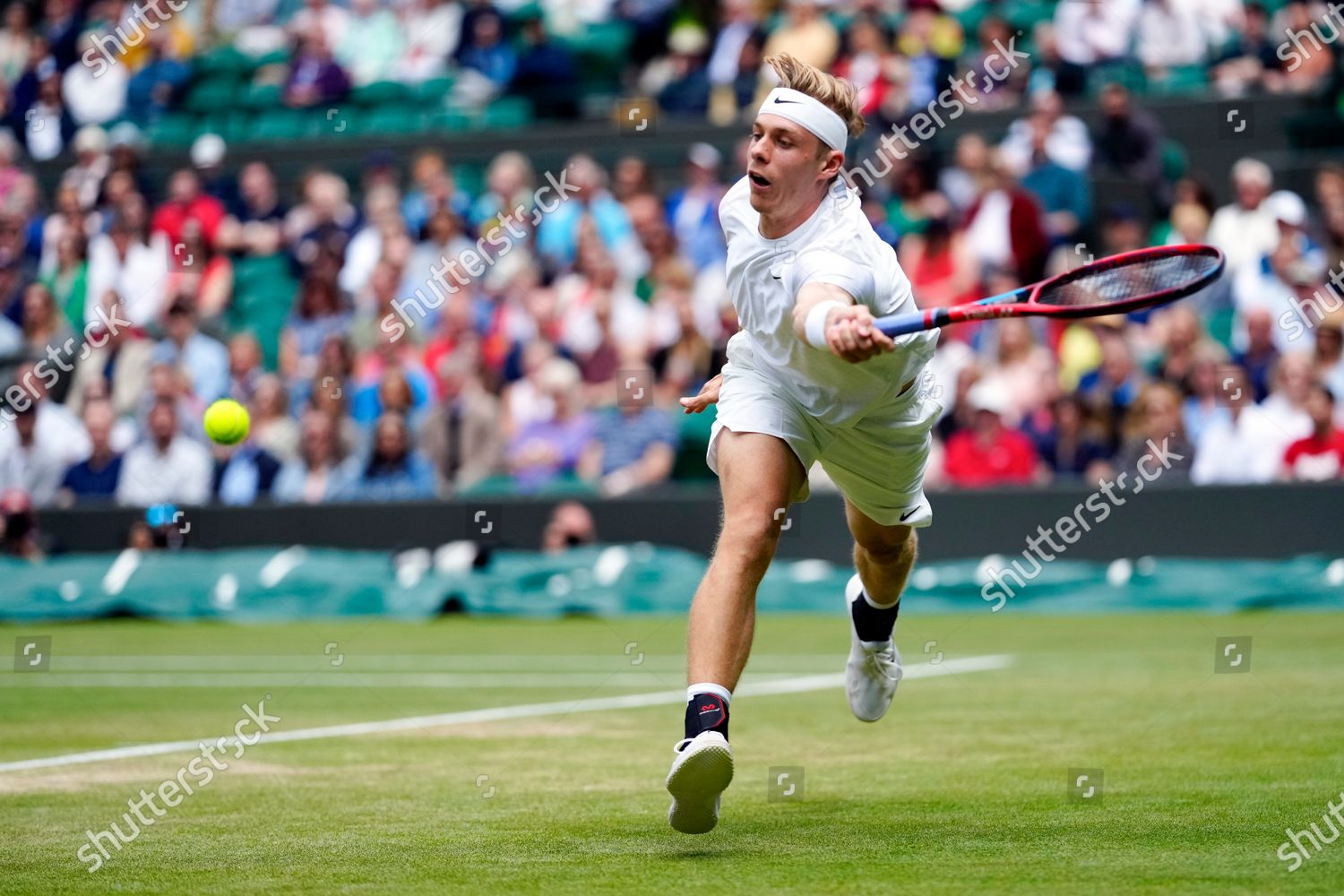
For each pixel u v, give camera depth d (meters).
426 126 44.97
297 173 43.53
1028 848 10.29
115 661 26.31
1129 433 32.69
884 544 12.81
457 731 16.98
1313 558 31.27
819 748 15.34
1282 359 32.53
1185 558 31.88
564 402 36.03
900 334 10.27
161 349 38.56
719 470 11.41
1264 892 8.91
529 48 45.03
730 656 10.59
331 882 9.48
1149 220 37.38
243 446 36.84
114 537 36.44
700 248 38.25
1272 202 35.69
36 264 41.53
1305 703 18.02
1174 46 40.06
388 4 46.53
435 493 35.59
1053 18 41.22
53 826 11.54
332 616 34.69
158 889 9.34
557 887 9.21
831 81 11.22
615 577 33.84
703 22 45.34
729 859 10.03
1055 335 34.75
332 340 36.94
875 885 9.14
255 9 48.25
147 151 44.62
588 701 20.08
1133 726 16.47
